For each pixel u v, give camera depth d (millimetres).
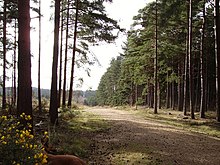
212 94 50375
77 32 28000
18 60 9977
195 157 11031
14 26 27609
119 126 18328
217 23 20766
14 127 5488
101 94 103312
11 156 4801
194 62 42906
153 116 27047
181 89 48688
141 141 13438
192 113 24328
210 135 16922
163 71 37625
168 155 11047
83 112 27703
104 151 11180
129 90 64188
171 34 35469
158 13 30219
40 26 25609
